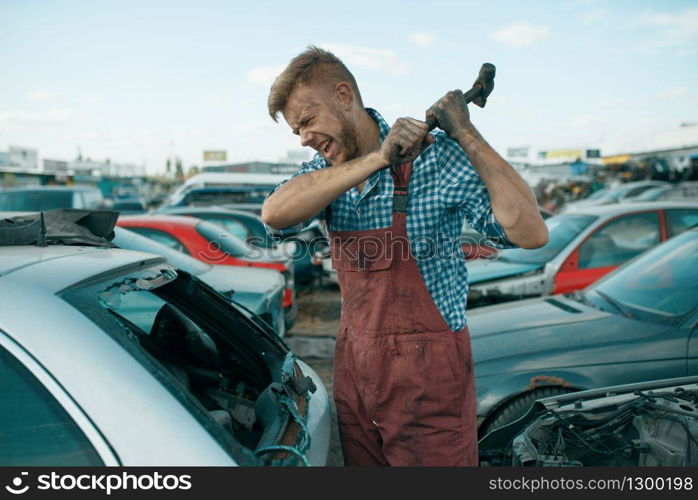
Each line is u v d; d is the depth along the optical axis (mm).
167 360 2059
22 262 1429
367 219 1557
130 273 1596
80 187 12648
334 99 1518
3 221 1962
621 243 5445
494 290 5246
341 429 1724
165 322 2227
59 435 1138
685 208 5648
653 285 3385
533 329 3186
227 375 2109
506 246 1516
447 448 1556
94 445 1124
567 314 3350
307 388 1721
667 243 3873
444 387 1539
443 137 1552
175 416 1164
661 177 27734
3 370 1161
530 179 27047
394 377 1539
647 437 2152
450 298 1592
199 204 13555
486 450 2443
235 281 4336
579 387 2789
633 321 3068
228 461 1150
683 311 3004
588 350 2887
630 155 30109
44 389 1148
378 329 1548
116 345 1225
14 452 1135
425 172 1522
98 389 1150
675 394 2242
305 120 1520
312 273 9055
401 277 1532
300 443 1389
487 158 1399
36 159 38750
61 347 1174
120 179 50031
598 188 25375
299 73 1494
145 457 1115
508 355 2955
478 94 1506
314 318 7707
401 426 1562
